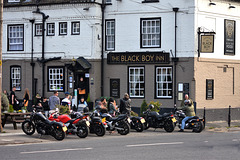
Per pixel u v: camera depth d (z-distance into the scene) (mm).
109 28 29266
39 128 18328
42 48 30562
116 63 28859
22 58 31375
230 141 16953
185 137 18719
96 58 28906
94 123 19484
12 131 20234
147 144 15875
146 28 28234
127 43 28672
